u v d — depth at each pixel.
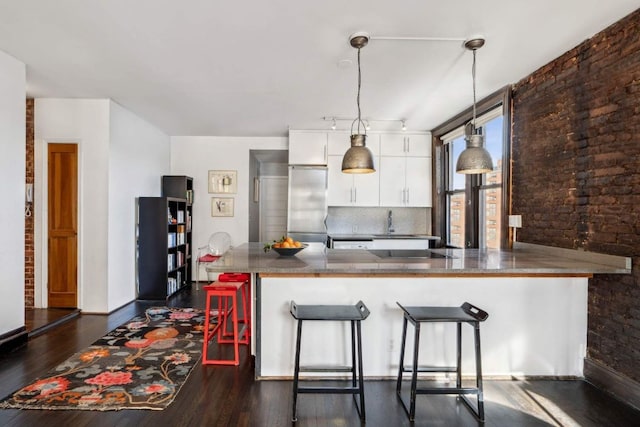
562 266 2.35
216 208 6.02
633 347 2.24
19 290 3.12
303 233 5.36
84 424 2.03
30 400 2.26
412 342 2.64
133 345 3.19
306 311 2.22
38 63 3.07
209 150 6.00
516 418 2.14
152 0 2.11
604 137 2.42
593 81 2.51
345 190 5.46
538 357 2.64
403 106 4.18
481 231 4.21
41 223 4.10
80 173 4.09
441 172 5.34
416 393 2.11
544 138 3.01
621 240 2.31
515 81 3.36
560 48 2.70
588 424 2.08
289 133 5.43
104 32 2.51
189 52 2.82
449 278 2.62
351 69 3.13
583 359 2.64
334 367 2.62
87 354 2.98
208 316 2.86
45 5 2.18
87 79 3.44
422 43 2.63
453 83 3.43
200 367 2.77
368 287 2.62
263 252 3.21
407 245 5.25
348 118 4.77
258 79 3.38
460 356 2.44
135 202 4.78
